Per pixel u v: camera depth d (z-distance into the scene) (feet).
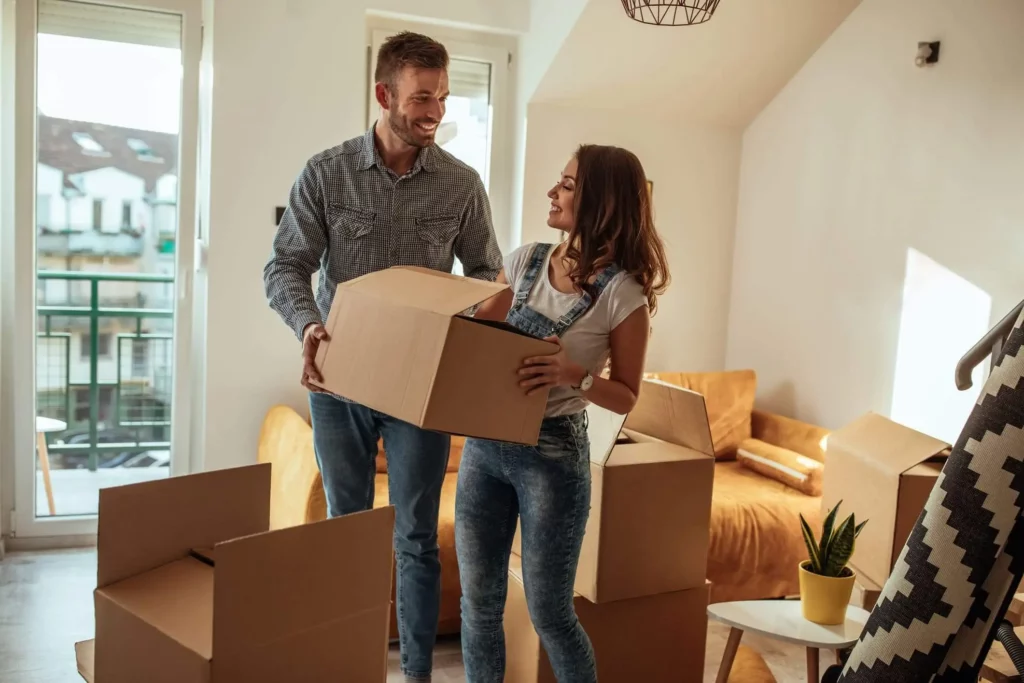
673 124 13.42
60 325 11.31
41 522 11.32
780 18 11.74
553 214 6.15
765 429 12.69
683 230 13.74
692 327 14.05
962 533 3.54
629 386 5.71
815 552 7.20
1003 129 9.64
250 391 11.50
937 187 10.47
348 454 6.73
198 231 12.05
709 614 7.30
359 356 5.08
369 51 12.12
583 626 7.04
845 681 3.88
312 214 6.73
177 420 11.69
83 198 11.18
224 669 3.80
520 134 12.76
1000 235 9.67
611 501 6.91
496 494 6.06
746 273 13.88
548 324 5.83
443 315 4.66
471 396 4.82
